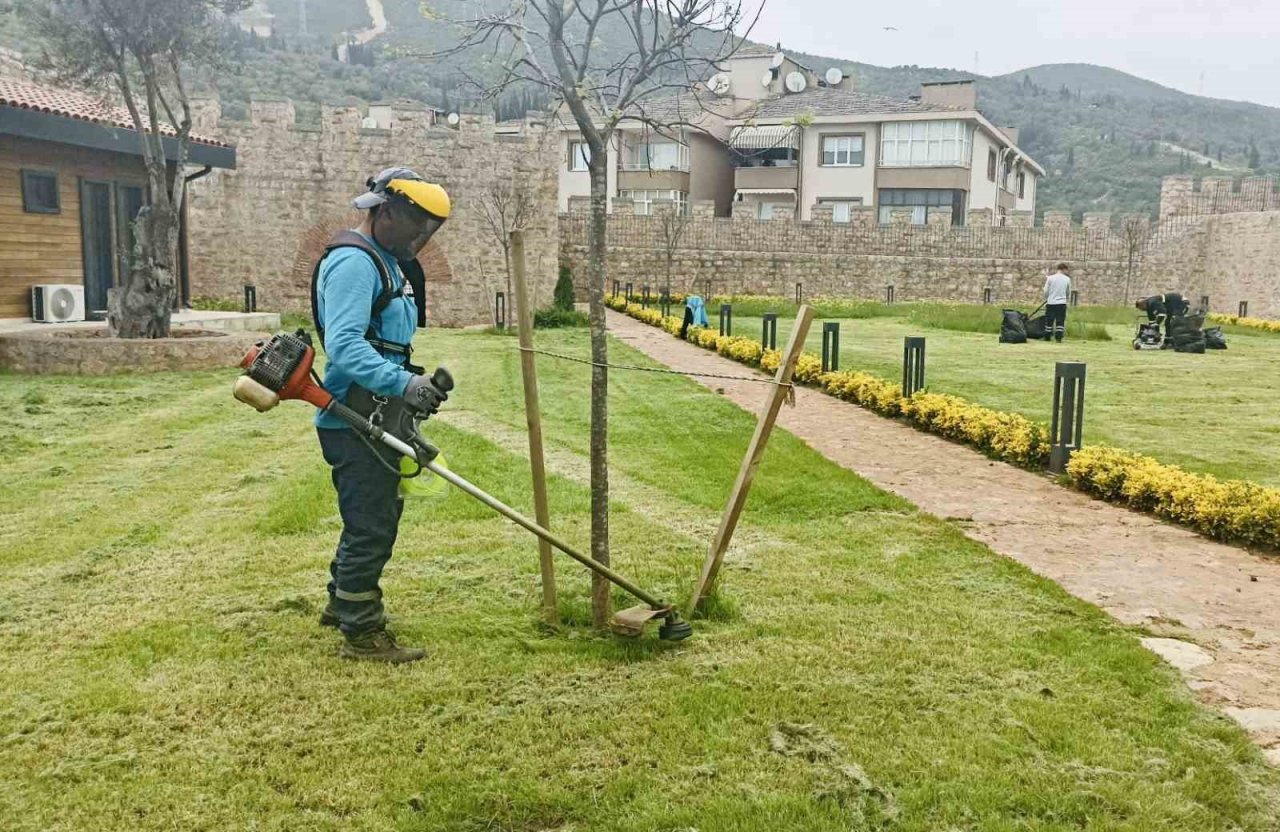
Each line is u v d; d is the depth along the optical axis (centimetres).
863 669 397
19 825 284
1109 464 739
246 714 353
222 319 1866
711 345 1845
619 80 440
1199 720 355
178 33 1395
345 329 361
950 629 443
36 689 370
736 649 416
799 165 4769
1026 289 3741
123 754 323
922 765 321
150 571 514
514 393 1248
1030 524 652
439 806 297
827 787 308
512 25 437
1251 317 3278
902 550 575
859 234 3775
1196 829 287
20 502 658
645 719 352
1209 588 518
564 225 3509
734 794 304
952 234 3750
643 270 3756
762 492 716
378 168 2670
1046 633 441
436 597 480
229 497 674
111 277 1856
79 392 1140
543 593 441
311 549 554
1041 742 337
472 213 2736
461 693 371
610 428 1002
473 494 377
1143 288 3744
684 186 4706
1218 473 840
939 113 4503
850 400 1245
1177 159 11738
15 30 3008
